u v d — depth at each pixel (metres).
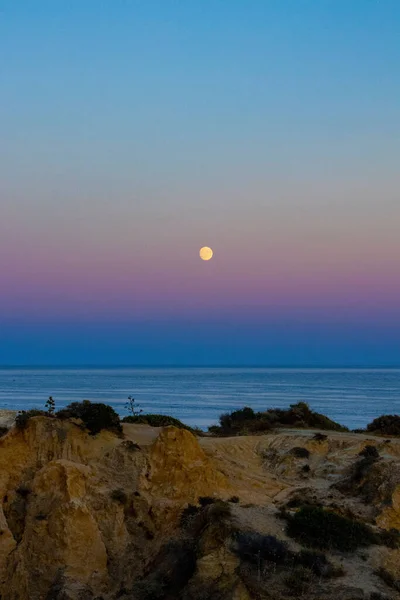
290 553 26.61
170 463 34.97
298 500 34.19
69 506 30.61
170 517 32.31
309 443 43.06
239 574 25.06
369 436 48.47
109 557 30.78
